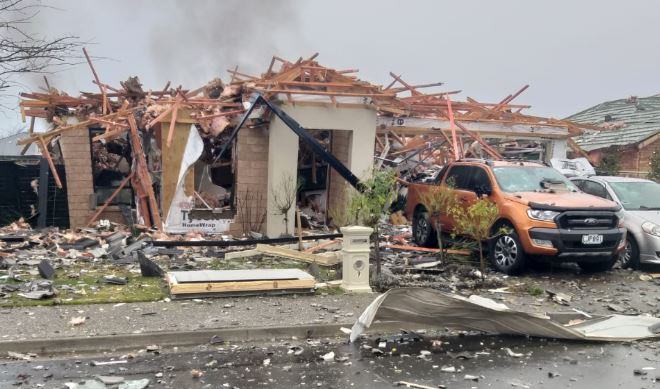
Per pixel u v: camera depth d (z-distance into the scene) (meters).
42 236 13.50
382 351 7.17
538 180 12.48
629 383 6.25
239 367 6.50
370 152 15.81
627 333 7.98
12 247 12.34
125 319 7.72
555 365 6.79
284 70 16.41
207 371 6.34
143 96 17.22
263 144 15.75
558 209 11.03
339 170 13.92
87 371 6.23
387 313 7.47
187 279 9.05
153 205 15.01
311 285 9.40
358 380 6.16
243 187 15.67
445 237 13.34
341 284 9.89
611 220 11.38
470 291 10.13
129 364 6.50
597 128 19.59
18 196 15.73
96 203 15.77
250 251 12.13
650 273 12.29
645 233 12.24
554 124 19.06
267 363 6.64
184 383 5.98
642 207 13.02
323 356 6.91
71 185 15.48
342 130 16.38
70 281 9.67
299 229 13.29
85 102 16.25
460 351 7.25
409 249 13.23
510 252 11.41
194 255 12.34
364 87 15.45
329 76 15.94
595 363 6.89
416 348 7.33
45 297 8.51
